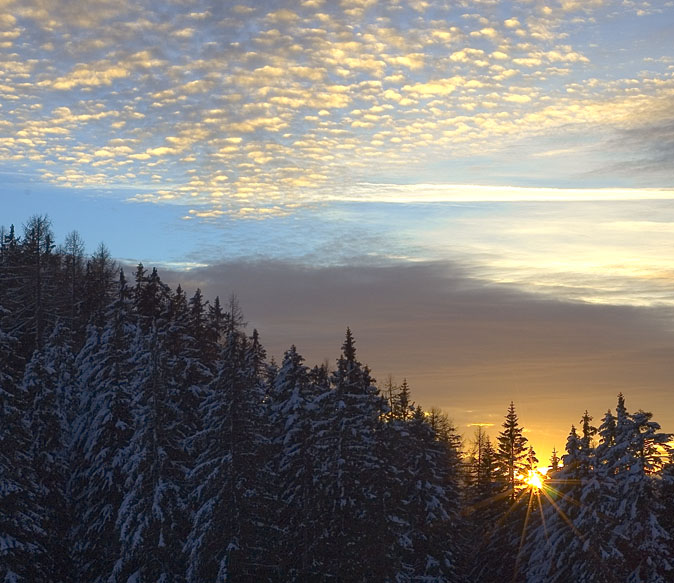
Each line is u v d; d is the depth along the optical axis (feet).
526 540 187.11
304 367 143.13
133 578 128.77
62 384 159.74
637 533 139.33
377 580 140.26
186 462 137.69
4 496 120.67
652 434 141.69
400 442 163.12
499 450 212.84
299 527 135.44
